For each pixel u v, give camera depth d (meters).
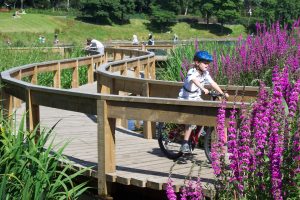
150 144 8.56
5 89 8.12
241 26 122.62
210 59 7.12
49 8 117.75
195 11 129.38
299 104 4.50
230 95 8.25
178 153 7.25
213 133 6.76
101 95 6.45
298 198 4.13
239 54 11.79
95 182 6.86
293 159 4.14
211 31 119.81
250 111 4.36
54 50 24.19
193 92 7.27
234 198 4.39
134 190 6.73
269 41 11.27
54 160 5.50
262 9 106.56
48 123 10.18
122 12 112.75
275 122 4.23
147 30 114.19
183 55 14.38
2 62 16.11
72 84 16.53
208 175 6.40
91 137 8.90
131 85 9.02
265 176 4.25
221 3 119.50
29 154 5.23
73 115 11.22
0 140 5.43
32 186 4.98
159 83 8.59
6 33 78.00
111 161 6.56
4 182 4.64
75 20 103.81
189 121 6.17
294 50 10.74
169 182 4.14
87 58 17.58
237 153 4.26
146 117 6.35
